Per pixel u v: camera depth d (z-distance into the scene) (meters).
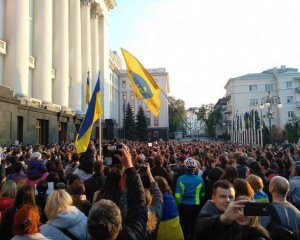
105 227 2.40
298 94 73.88
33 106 24.44
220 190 3.27
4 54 23.33
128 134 65.00
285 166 10.27
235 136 59.78
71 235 3.33
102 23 52.44
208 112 116.06
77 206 4.36
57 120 29.66
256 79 78.44
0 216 4.32
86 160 6.78
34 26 27.75
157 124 82.69
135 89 10.09
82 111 41.00
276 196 3.95
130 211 3.03
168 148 18.52
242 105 78.94
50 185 5.89
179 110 107.56
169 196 4.75
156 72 83.62
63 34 32.38
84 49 42.03
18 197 4.05
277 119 73.62
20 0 23.89
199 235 2.79
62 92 31.89
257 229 2.48
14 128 21.02
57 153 13.77
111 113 69.56
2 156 13.08
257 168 7.06
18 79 23.44
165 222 4.56
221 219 2.58
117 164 4.63
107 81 54.59
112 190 3.54
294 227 3.66
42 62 27.55
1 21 23.38
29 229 2.73
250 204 2.46
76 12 37.62
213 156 12.66
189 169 6.38
